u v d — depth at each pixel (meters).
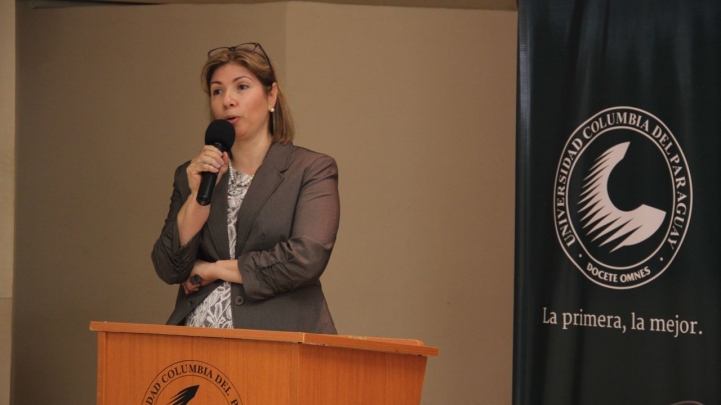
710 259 4.32
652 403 4.35
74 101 7.18
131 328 2.92
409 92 7.38
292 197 3.89
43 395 6.99
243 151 4.02
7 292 5.08
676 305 4.35
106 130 7.16
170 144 7.12
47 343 7.04
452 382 7.20
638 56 4.53
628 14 4.57
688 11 4.49
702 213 4.34
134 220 7.07
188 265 3.81
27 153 7.16
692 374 4.30
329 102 7.34
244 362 2.75
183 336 2.85
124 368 2.93
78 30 7.23
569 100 4.61
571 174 4.56
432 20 7.42
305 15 7.34
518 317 4.58
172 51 7.21
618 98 4.53
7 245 5.10
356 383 2.86
